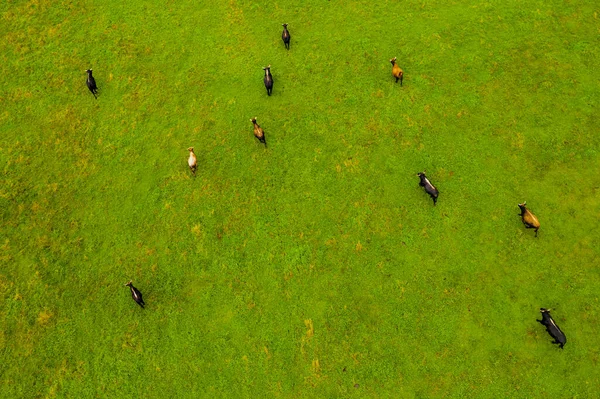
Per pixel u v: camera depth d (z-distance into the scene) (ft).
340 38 77.51
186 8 82.58
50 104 72.23
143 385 51.93
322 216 61.26
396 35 77.25
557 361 50.29
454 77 71.97
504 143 65.26
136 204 63.52
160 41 78.64
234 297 56.54
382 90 71.26
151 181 65.26
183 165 66.18
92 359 53.36
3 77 74.74
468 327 52.90
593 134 64.90
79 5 82.58
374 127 67.82
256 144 67.41
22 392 51.49
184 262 59.11
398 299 55.21
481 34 76.54
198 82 73.92
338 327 53.93
